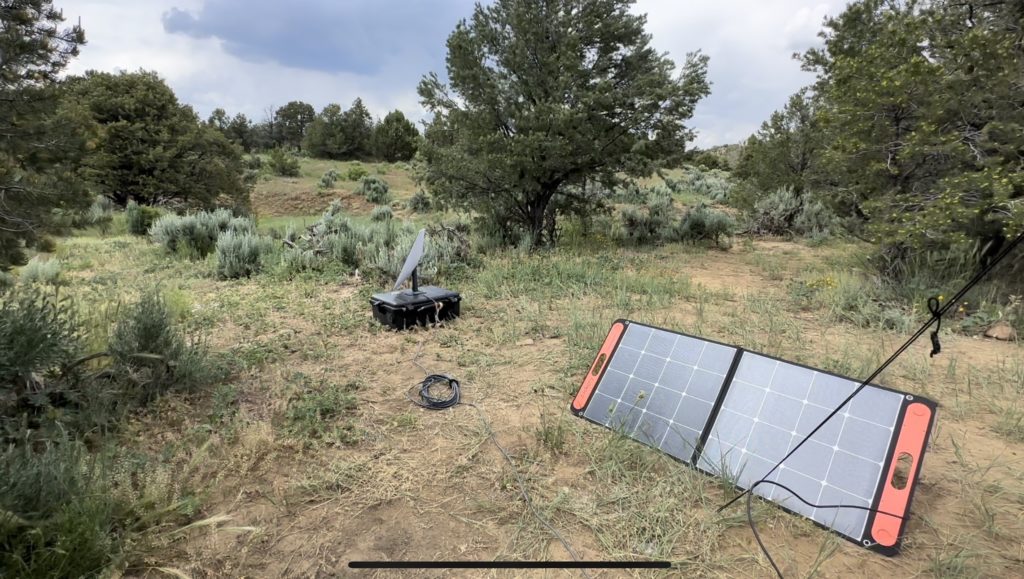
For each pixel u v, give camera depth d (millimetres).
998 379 4203
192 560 2289
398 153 73312
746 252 11477
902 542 2445
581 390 3816
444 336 5445
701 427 3203
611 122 11234
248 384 4164
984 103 6188
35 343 3111
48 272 8219
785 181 14852
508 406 3873
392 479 2936
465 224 12438
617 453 3113
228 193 28938
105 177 24359
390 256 8508
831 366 4469
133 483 2736
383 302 5773
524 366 4648
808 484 2740
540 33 10906
